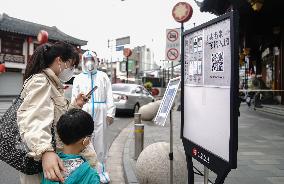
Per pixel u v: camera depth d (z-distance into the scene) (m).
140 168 5.11
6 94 42.56
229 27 2.95
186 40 3.95
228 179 5.73
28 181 2.55
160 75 66.12
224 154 3.05
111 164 7.24
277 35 19.80
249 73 25.67
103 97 5.72
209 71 3.36
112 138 10.84
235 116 2.87
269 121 14.25
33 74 2.61
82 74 5.75
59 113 2.59
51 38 47.91
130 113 18.48
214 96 3.25
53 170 2.18
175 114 18.31
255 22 17.91
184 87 4.03
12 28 41.50
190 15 11.55
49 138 2.33
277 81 20.17
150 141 9.44
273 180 5.70
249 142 9.27
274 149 8.32
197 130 3.66
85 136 2.32
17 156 2.41
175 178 4.93
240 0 11.80
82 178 2.21
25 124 2.35
